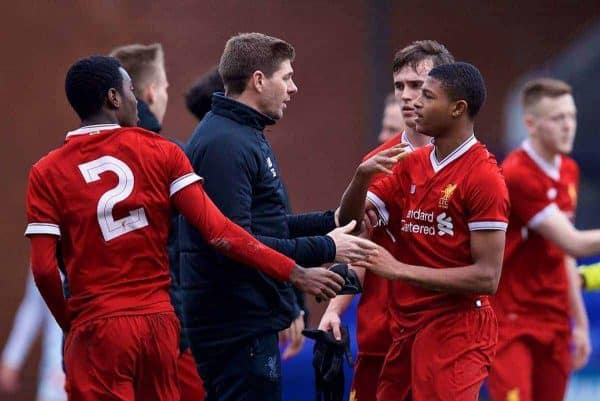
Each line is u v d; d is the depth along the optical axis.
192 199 15.84
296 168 37.31
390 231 17.22
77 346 15.78
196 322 17.33
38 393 32.34
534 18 39.75
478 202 16.11
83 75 16.05
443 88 16.25
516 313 22.62
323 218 17.92
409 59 17.86
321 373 17.34
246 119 16.83
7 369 26.64
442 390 16.39
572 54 39.62
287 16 37.16
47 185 15.66
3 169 35.25
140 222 15.77
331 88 37.47
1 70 35.28
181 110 35.88
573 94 38.75
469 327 16.62
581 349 23.84
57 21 35.56
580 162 37.81
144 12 35.94
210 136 16.69
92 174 15.71
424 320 16.75
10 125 35.34
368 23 37.75
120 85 16.22
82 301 15.75
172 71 35.94
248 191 16.55
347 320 25.00
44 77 35.50
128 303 15.71
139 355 15.80
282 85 17.06
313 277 15.95
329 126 37.44
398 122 22.14
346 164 37.44
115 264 15.73
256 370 17.08
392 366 17.25
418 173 16.73
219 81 20.53
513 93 39.56
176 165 15.92
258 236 16.52
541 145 22.69
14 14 35.31
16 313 34.94
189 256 17.23
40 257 15.55
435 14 38.72
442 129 16.38
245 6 36.66
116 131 15.91
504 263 22.61
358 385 18.31
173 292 19.67
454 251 16.42
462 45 39.34
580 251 22.27
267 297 17.09
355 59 37.62
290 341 21.64
